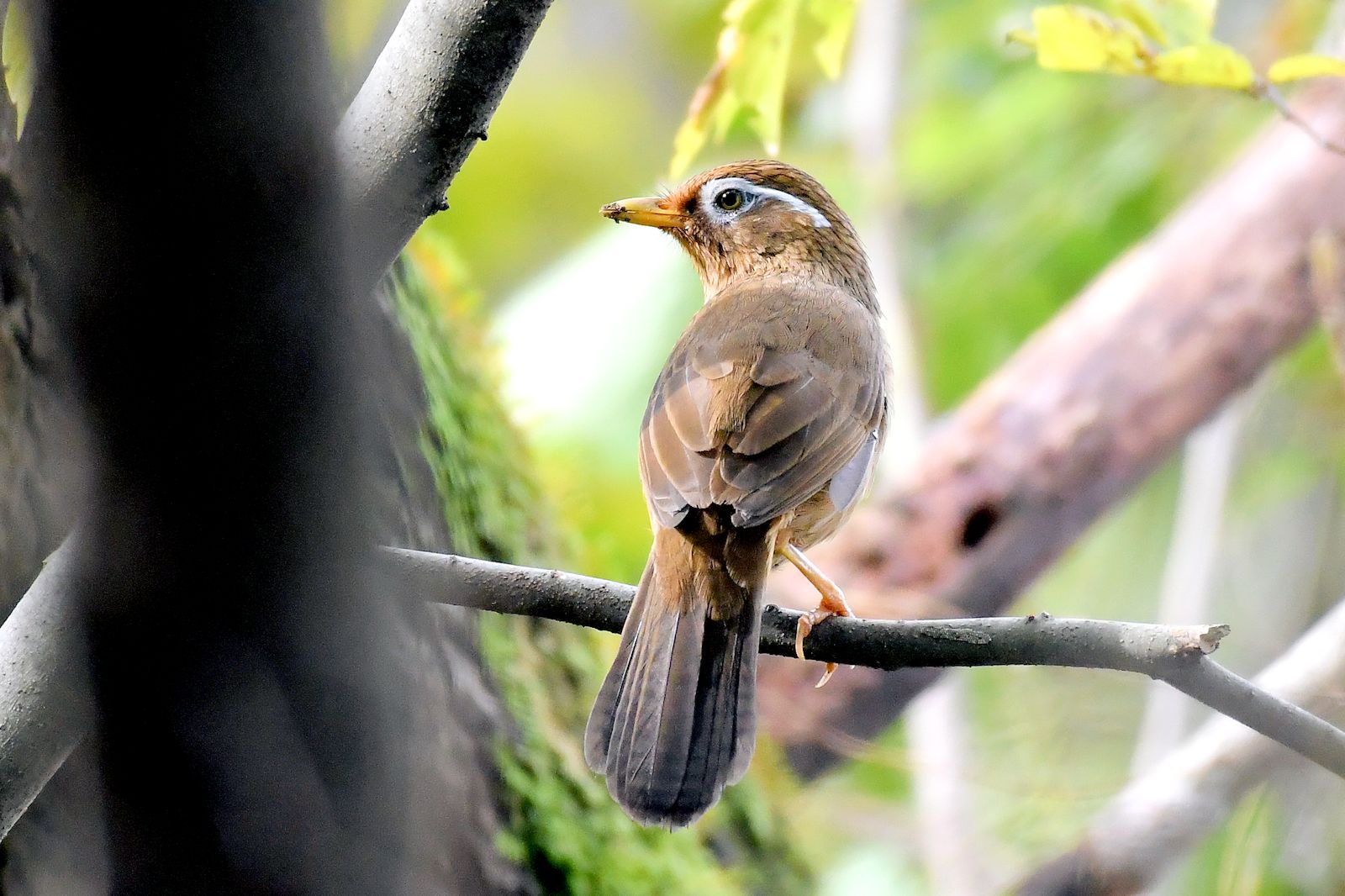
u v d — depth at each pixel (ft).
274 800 13.58
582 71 62.44
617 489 52.60
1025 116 54.90
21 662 18.17
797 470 27.99
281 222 11.65
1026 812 46.32
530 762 32.14
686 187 39.68
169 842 13.60
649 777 24.57
